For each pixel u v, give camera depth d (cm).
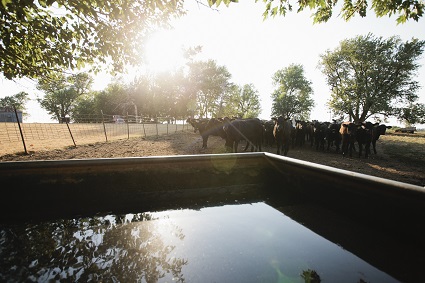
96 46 376
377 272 142
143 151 936
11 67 371
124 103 5556
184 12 397
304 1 372
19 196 238
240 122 1038
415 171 785
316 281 134
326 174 225
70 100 5231
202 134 1177
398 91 3120
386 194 171
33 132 1405
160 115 5469
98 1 323
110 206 253
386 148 1490
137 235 194
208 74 4716
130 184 273
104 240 185
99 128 1986
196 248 174
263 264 153
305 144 1609
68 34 349
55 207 246
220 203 267
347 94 3306
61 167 251
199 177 298
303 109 5303
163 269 148
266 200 274
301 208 243
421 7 356
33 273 146
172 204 262
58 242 183
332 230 191
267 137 1408
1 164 233
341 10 427
